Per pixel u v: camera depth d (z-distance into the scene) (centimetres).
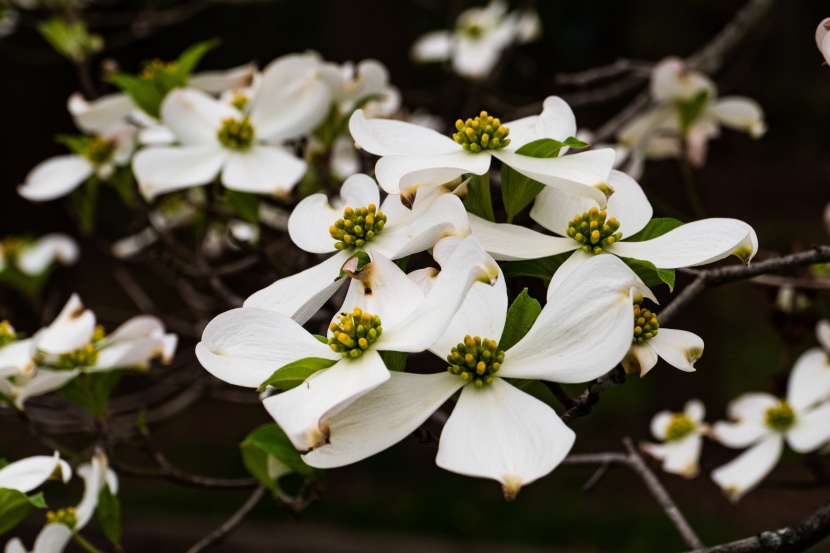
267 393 59
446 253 49
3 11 127
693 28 266
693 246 51
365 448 48
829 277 83
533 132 54
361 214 52
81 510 60
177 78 73
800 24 327
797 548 54
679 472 82
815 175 356
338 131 77
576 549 179
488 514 193
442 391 49
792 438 76
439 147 53
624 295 48
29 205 288
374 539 186
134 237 105
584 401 51
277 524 193
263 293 52
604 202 51
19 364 64
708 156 376
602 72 90
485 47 135
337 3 192
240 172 69
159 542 186
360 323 49
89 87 99
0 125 285
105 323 184
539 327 49
